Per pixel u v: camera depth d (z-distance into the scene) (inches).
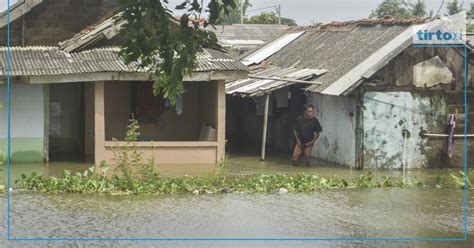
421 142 796.6
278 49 1184.2
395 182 681.6
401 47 772.6
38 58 793.6
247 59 1177.4
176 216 510.6
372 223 495.2
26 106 804.6
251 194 614.5
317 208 549.0
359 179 671.8
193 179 656.4
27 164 794.2
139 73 775.1
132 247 417.7
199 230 465.4
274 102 971.9
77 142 877.8
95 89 781.9
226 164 824.3
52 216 506.0
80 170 749.3
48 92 809.5
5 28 824.3
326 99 871.7
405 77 788.0
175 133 913.5
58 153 874.1
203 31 369.1
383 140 788.6
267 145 1031.0
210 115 858.1
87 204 554.6
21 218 498.3
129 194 606.2
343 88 770.2
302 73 907.4
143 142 792.3
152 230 463.2
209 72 789.2
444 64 793.6
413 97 791.7
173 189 620.1
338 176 733.9
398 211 540.7
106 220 494.0
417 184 676.1
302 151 823.1
